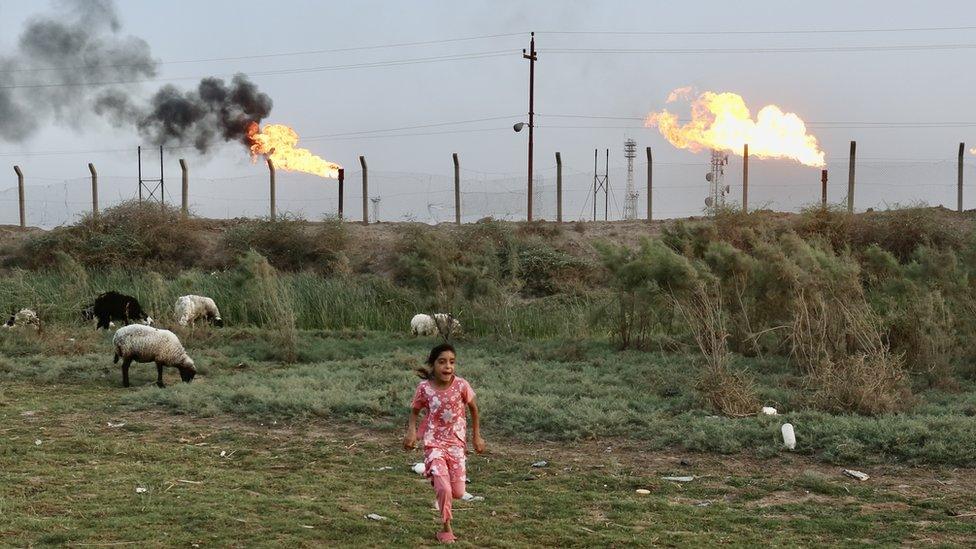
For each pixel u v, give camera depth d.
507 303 23.00
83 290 26.66
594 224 38.06
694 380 14.21
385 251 35.25
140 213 36.88
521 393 14.57
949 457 10.25
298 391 14.15
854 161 35.03
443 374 7.53
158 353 15.57
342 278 29.47
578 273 32.16
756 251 19.31
